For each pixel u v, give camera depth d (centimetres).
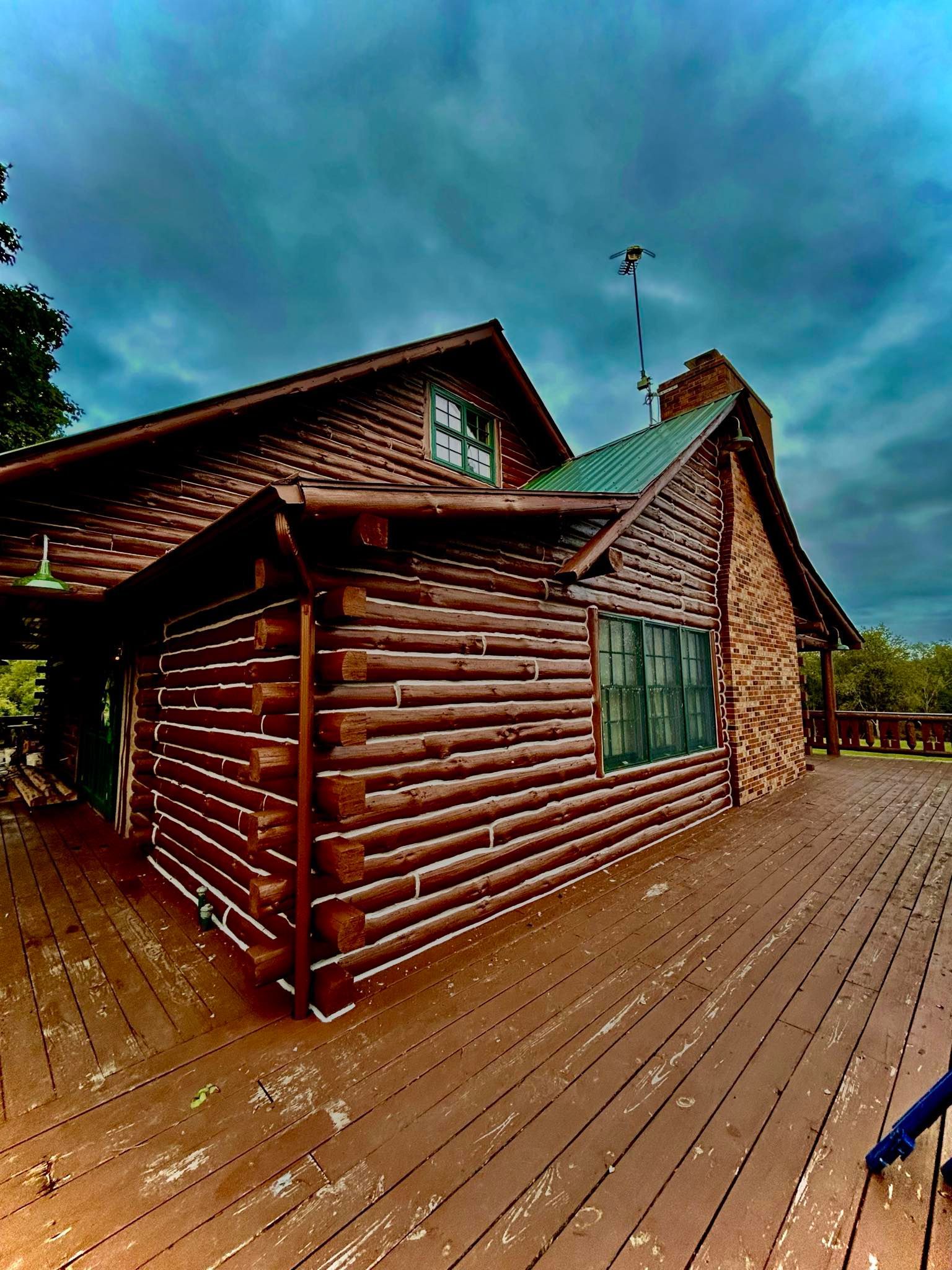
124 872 432
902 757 1070
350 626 289
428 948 305
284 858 272
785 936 320
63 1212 152
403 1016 243
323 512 232
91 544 463
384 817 293
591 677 462
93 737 695
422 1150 173
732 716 664
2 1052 220
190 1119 185
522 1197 156
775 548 817
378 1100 194
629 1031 232
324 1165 167
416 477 692
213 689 370
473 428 795
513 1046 223
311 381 576
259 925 295
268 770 253
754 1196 157
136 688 543
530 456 877
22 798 741
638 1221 149
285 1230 147
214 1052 220
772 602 801
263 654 307
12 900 376
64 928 330
